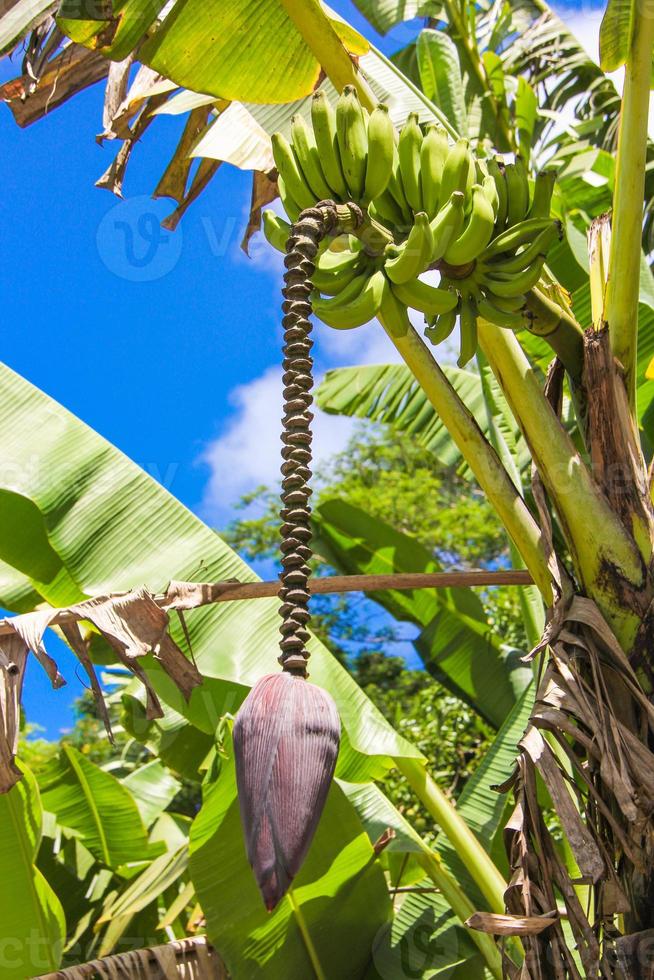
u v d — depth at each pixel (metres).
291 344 1.14
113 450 2.82
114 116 2.54
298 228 1.33
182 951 2.66
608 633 1.67
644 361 3.12
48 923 2.71
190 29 2.21
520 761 1.60
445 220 1.49
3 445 2.76
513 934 1.47
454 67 3.86
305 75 2.32
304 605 1.06
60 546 2.62
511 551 3.17
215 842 2.61
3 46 2.13
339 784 2.77
